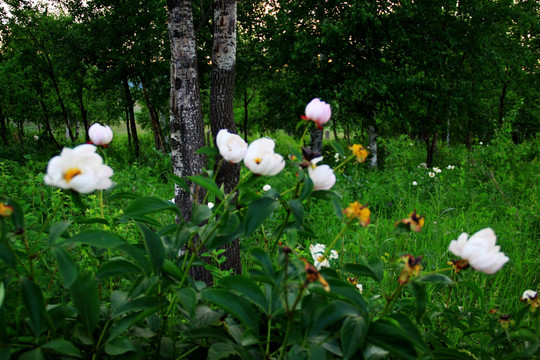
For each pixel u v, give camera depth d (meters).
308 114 1.49
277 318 1.59
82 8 17.09
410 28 13.97
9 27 20.31
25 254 1.53
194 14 15.35
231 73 3.59
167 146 20.91
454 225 5.94
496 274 4.09
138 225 1.48
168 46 16.55
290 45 14.59
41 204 4.08
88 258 1.98
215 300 1.35
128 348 1.33
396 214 6.96
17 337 1.25
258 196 1.50
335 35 12.83
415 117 15.88
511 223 5.96
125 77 18.50
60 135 31.69
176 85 3.55
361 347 1.33
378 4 13.51
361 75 13.47
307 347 1.27
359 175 9.92
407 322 1.34
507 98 22.56
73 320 1.53
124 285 2.57
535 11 18.66
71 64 18.33
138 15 16.50
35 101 26.28
